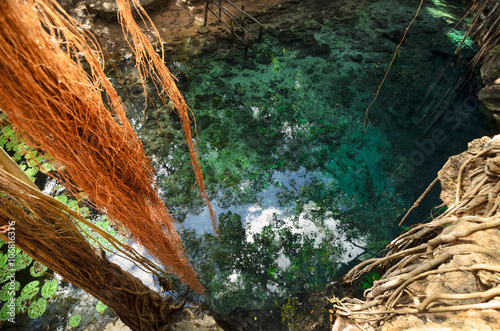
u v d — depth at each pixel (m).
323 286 3.43
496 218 1.74
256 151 4.60
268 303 3.31
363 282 3.43
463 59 5.76
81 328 3.06
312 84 5.44
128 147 1.59
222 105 5.11
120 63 5.56
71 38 1.17
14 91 1.02
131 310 2.30
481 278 1.59
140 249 3.58
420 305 1.55
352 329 1.90
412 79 5.49
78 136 1.32
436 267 1.78
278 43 6.16
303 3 7.16
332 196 4.16
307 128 4.86
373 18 6.74
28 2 0.95
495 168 1.98
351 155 4.55
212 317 3.08
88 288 2.01
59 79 1.13
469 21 6.64
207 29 6.32
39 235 1.59
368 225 3.90
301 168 4.43
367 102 5.18
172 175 4.30
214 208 4.03
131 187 1.75
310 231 3.86
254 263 3.59
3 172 1.31
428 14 6.88
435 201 4.02
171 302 3.17
